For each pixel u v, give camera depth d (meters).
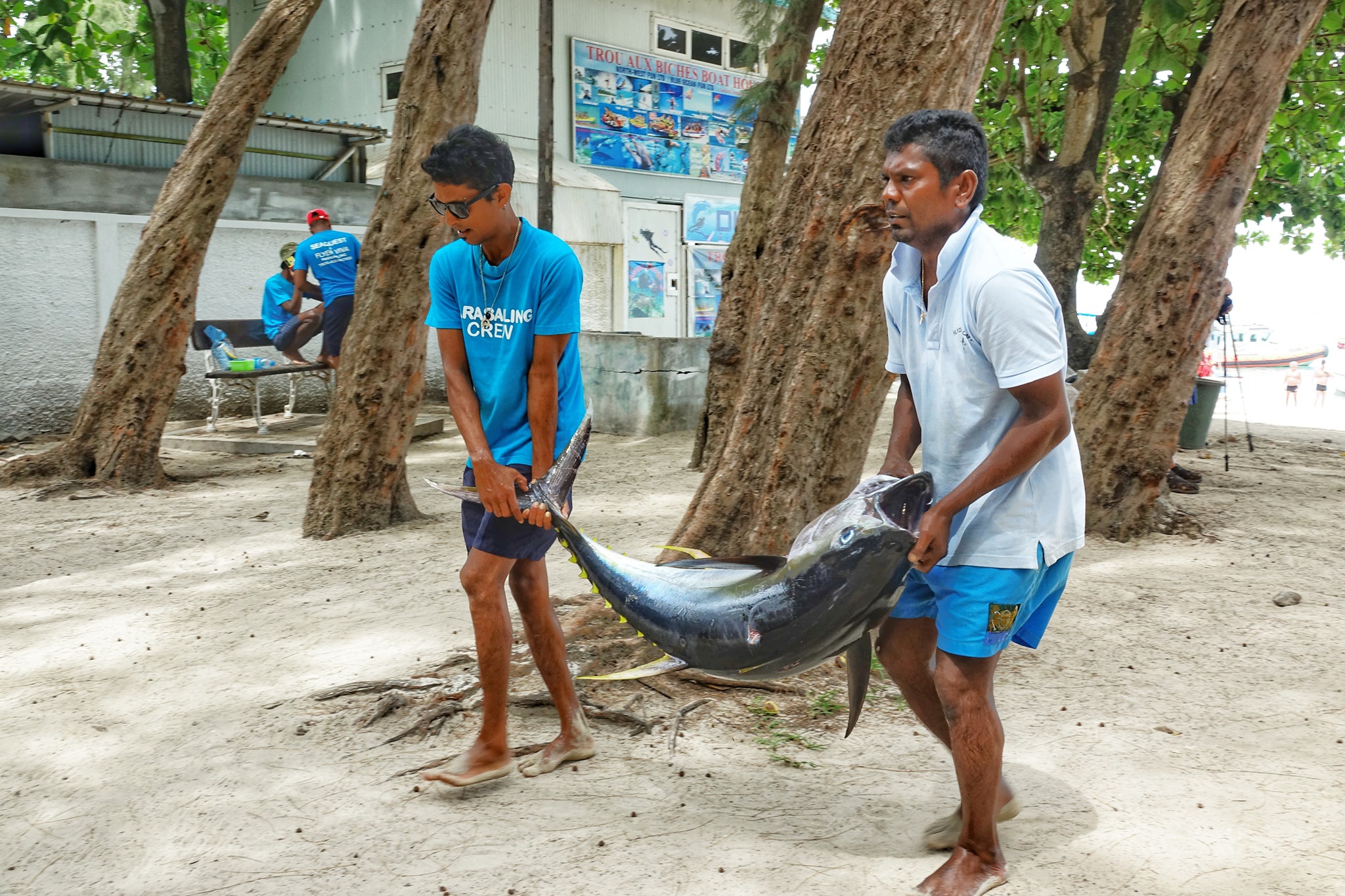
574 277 3.01
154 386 8.48
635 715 3.65
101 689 4.09
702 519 4.42
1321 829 2.92
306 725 3.69
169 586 5.60
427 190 6.66
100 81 18.78
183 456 9.99
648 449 10.47
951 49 3.98
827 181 4.12
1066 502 2.54
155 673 4.25
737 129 19.95
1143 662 4.42
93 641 4.68
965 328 2.42
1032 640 2.77
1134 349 6.88
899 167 2.43
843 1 4.16
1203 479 9.41
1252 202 16.06
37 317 10.79
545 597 3.26
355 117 16.56
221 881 2.68
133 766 3.38
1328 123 12.51
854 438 4.23
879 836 2.88
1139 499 6.93
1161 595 5.53
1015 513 2.45
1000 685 4.14
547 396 3.02
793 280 4.26
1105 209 16.88
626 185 17.95
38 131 11.11
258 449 10.10
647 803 3.09
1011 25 11.90
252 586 5.59
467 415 3.04
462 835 2.90
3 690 4.08
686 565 2.73
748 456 4.38
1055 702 3.95
